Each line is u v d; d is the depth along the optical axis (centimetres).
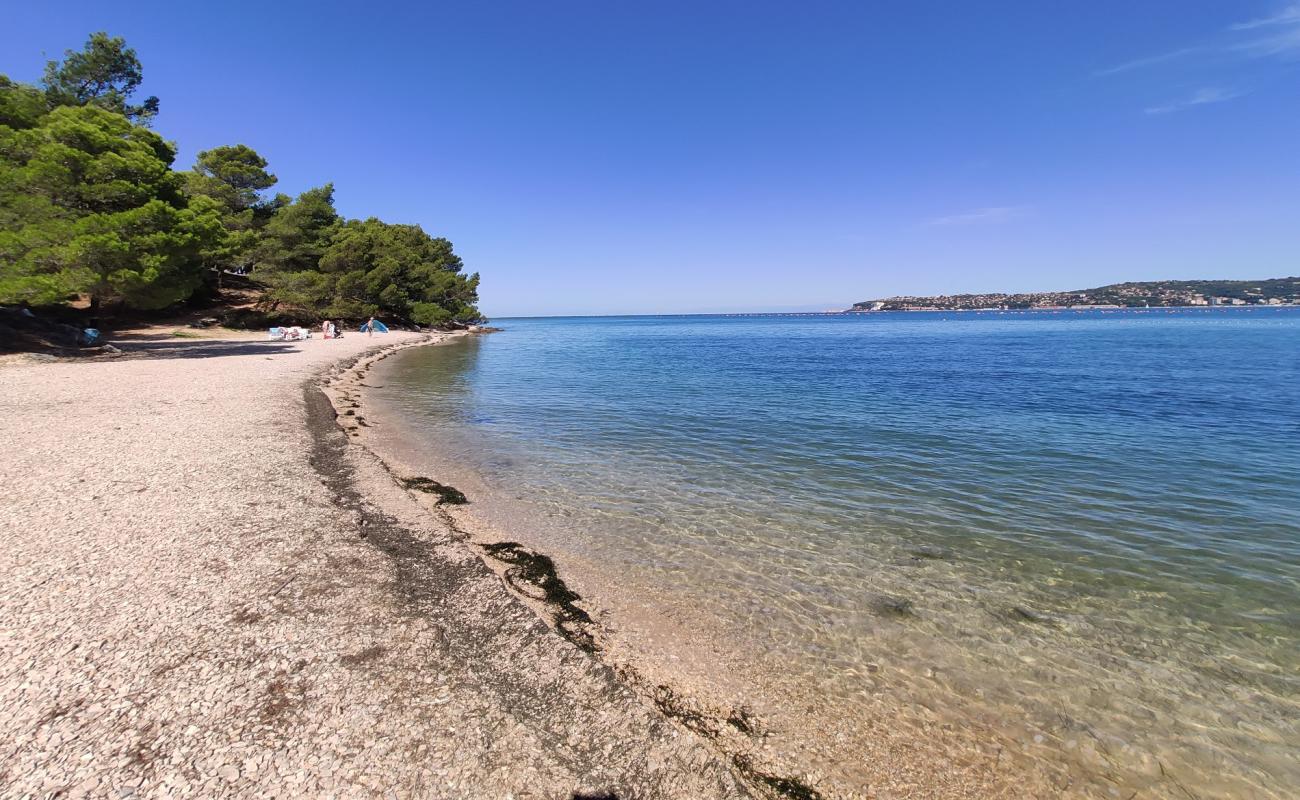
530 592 586
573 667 409
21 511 630
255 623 429
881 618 572
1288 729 429
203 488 743
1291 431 1496
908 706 440
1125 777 379
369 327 5141
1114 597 626
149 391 1493
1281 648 534
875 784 360
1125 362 3484
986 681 476
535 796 292
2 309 2241
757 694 443
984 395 2172
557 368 3291
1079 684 477
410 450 1221
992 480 1062
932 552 738
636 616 555
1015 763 386
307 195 5403
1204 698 462
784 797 342
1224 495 977
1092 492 992
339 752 306
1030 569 691
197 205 2483
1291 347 4509
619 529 795
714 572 665
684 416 1722
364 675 376
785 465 1159
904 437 1427
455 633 441
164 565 516
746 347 5575
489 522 801
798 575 663
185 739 306
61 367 1894
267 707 337
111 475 777
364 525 660
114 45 3700
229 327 4200
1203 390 2267
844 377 2828
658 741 346
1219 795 368
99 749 295
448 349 4825
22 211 1922
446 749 316
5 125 2127
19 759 285
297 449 980
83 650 380
